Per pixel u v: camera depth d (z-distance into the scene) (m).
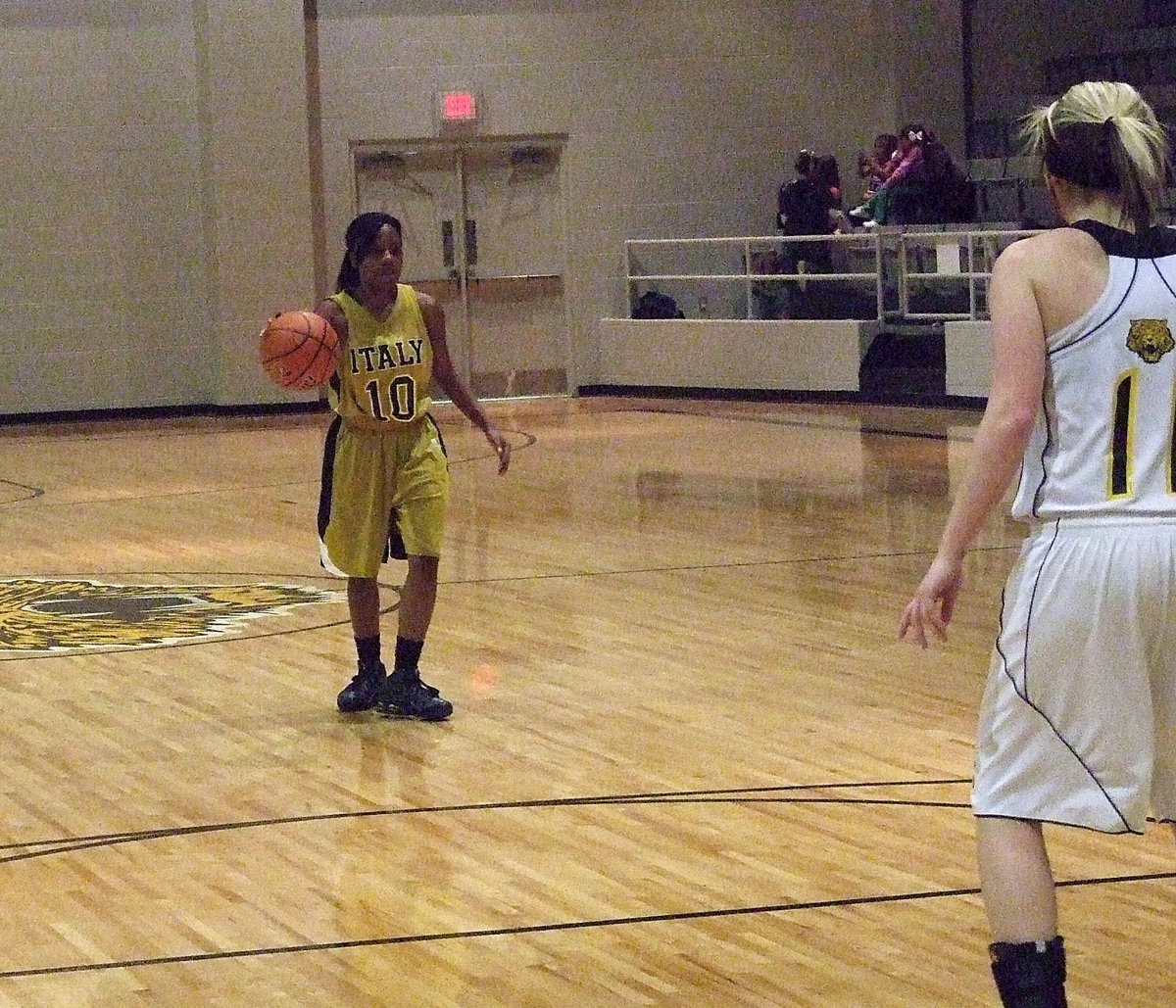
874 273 18.72
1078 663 2.93
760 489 12.62
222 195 19.47
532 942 4.12
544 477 13.73
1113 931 4.09
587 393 21.14
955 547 3.04
